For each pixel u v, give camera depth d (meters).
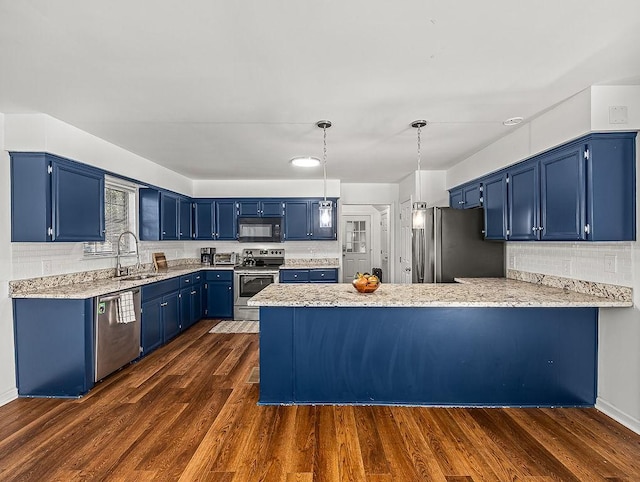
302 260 6.20
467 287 3.26
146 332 3.86
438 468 2.01
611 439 2.29
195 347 4.21
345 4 1.53
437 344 2.73
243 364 3.64
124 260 4.39
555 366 2.72
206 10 1.57
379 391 2.76
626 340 2.47
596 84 2.36
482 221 4.01
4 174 2.86
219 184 5.96
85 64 2.06
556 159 2.77
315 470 1.99
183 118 2.96
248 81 2.28
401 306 2.61
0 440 2.28
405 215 5.77
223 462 2.06
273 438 2.30
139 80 2.27
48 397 2.90
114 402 2.80
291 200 5.94
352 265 8.66
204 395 2.93
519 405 2.73
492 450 2.17
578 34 1.77
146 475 1.95
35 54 1.95
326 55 1.97
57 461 2.07
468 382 2.74
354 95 2.50
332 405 2.75
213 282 5.64
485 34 1.77
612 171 2.43
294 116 2.92
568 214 2.65
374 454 2.14
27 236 2.91
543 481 1.90
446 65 2.08
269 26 1.69
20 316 2.92
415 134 3.41
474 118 2.97
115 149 3.79
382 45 1.87
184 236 5.62
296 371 2.77
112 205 4.30
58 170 3.03
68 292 2.99
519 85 2.36
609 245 2.63
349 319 2.75
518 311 2.72
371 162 4.64
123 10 1.57
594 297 2.68
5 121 2.86
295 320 2.75
